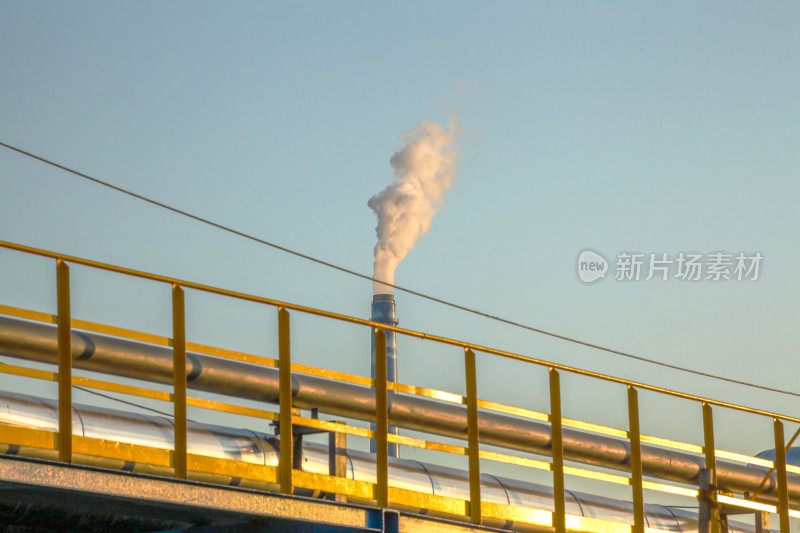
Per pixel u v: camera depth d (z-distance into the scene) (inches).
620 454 1996.8
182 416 1291.8
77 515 1376.7
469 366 1609.3
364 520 1416.1
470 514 1544.0
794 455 2253.9
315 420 1439.5
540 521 1631.4
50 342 1379.2
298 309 1435.8
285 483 1358.3
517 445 1884.8
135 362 1445.6
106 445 1226.0
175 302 1330.0
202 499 1254.9
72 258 1251.8
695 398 1911.9
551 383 1716.3
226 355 1358.3
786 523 1969.7
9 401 1310.3
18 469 1126.4
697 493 1888.5
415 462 1768.0
